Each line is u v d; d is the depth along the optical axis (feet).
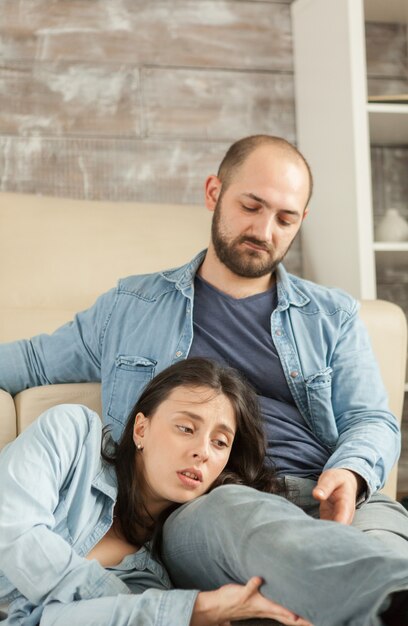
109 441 5.35
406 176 10.94
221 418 5.08
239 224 5.90
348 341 6.20
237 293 6.15
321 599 3.86
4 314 7.16
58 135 9.86
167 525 4.89
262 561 4.10
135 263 8.43
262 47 10.50
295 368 5.98
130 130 10.06
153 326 6.04
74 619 4.24
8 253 8.19
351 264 9.48
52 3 9.90
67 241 8.36
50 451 4.81
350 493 5.16
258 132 10.45
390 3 10.34
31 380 6.19
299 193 5.96
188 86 10.25
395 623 3.75
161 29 10.20
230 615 4.18
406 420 10.54
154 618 4.14
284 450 5.70
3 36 9.75
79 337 6.20
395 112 9.53
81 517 4.84
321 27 9.95
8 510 4.49
